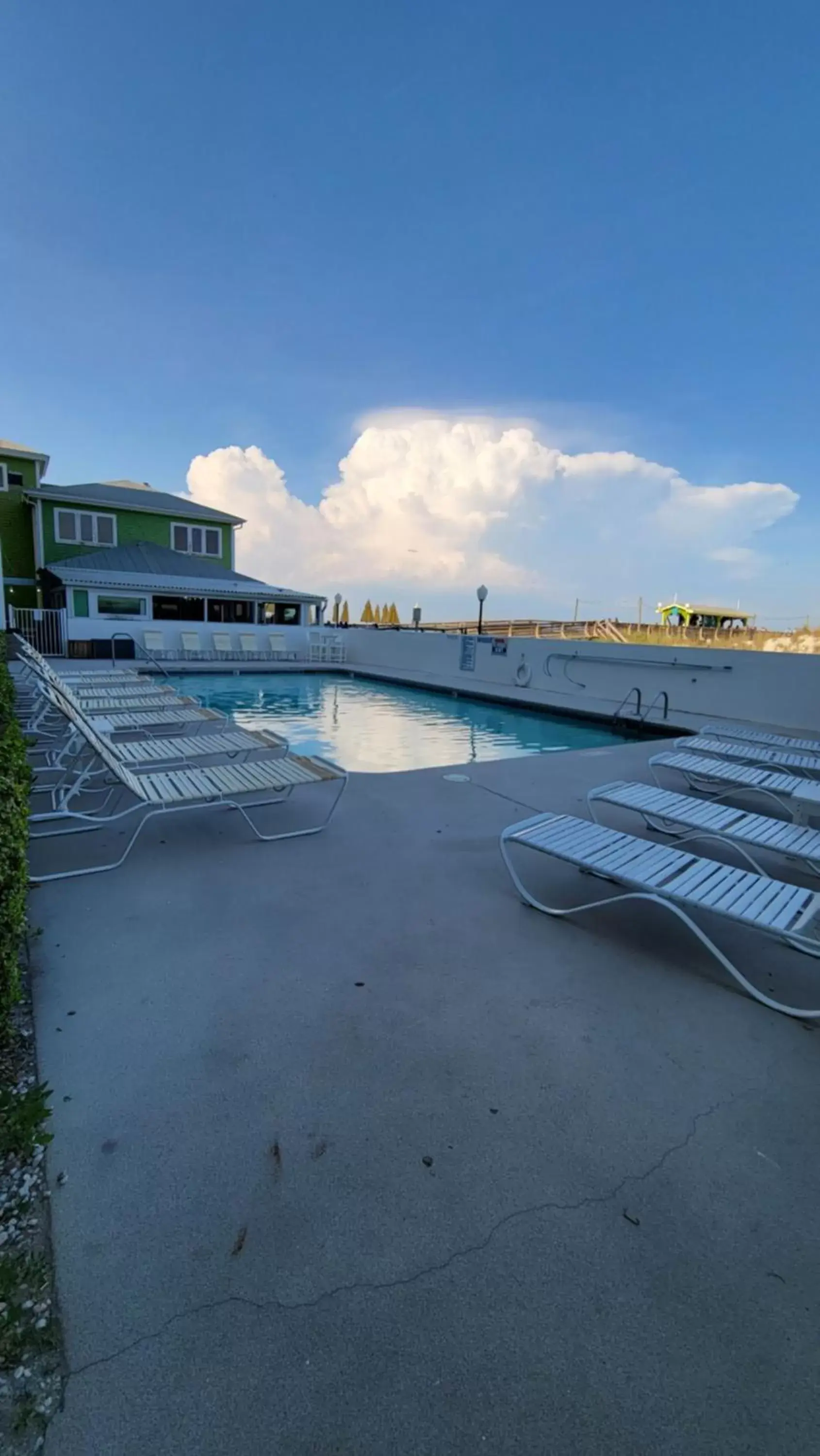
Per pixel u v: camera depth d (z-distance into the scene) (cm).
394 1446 104
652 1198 154
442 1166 162
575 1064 203
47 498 2289
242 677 1755
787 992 250
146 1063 195
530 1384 113
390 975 250
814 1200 155
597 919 306
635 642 2023
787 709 970
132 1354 116
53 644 1805
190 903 307
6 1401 108
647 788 452
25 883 222
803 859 354
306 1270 133
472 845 398
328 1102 182
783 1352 120
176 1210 146
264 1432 105
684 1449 104
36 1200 147
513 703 1283
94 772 518
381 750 931
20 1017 215
